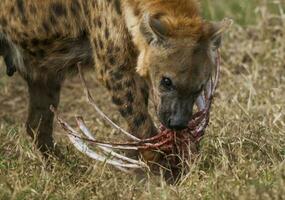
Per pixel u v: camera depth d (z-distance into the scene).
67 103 16.48
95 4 12.40
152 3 12.09
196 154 12.27
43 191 11.44
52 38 12.95
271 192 10.80
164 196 11.11
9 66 13.62
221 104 14.66
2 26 13.30
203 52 11.84
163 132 12.18
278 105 14.47
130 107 12.39
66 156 13.05
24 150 13.00
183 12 12.06
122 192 11.42
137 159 12.55
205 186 11.44
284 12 18.64
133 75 12.39
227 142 12.99
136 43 12.09
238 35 18.11
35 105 13.66
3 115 15.88
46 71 13.33
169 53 11.80
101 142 12.23
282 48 17.16
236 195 10.84
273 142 12.91
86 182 11.83
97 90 16.97
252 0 19.23
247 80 15.86
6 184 11.35
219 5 19.55
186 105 11.89
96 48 12.48
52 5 12.81
